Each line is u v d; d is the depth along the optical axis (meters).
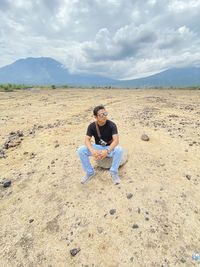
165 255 4.59
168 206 5.75
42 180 7.25
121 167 7.36
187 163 7.74
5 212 6.16
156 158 7.95
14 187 7.13
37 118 15.35
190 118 14.17
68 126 12.53
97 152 6.22
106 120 6.35
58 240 5.17
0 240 5.36
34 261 4.82
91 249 4.86
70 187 6.70
